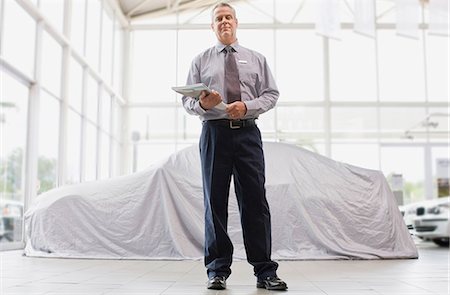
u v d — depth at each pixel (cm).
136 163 1059
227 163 200
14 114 559
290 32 1091
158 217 366
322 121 1066
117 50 1074
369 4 866
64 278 233
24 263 316
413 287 198
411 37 880
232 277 238
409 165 1053
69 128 742
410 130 1064
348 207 369
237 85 205
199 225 363
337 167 385
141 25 1103
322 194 371
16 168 576
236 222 361
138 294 180
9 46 529
